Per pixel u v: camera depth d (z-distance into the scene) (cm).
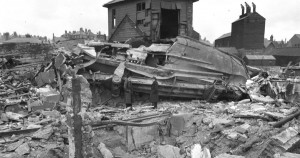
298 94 1388
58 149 748
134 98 1554
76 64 1395
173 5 2291
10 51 3678
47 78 1469
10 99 1207
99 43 1630
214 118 1067
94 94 1509
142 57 1585
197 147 845
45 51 3425
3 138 795
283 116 997
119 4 2527
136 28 2297
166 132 1012
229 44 6131
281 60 5731
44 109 1107
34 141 780
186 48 1628
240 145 837
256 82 1747
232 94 1605
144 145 959
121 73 1416
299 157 614
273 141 784
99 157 802
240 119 1056
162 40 2197
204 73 1636
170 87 1485
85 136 559
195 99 1588
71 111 573
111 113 1162
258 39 5284
